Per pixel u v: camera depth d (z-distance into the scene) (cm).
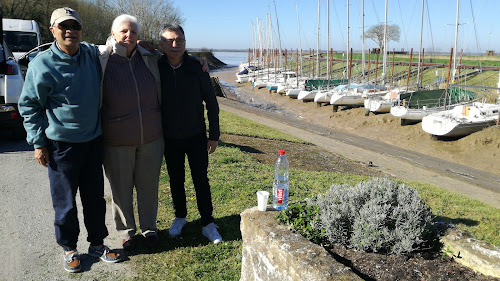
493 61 5219
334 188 347
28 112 319
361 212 310
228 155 880
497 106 2395
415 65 5622
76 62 320
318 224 310
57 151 328
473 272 278
